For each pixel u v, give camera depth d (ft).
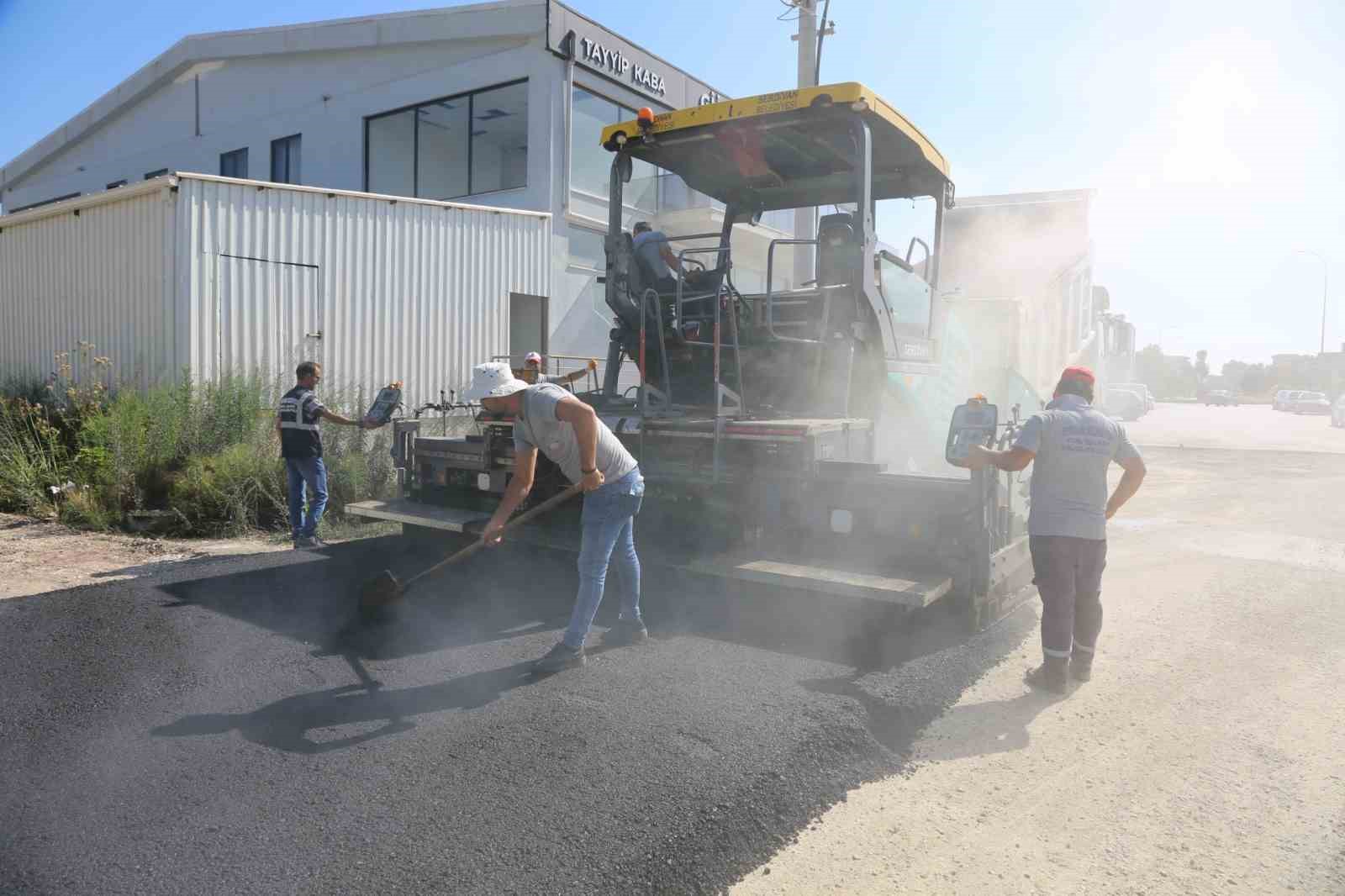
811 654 14.75
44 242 36.99
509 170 46.57
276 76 55.77
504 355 40.55
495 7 45.39
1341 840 9.78
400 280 36.32
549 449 14.08
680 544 18.08
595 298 47.67
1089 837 9.80
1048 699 13.67
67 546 22.61
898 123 18.56
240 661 14.01
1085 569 14.07
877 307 18.49
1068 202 37.37
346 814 9.51
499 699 12.59
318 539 23.00
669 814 9.59
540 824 9.36
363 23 50.93
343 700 12.51
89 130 69.46
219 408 28.37
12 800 9.72
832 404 18.71
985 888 8.83
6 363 40.16
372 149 51.80
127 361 32.73
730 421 17.04
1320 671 15.12
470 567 20.43
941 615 16.16
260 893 8.18
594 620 16.46
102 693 12.64
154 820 9.36
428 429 35.76
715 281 19.58
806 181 22.43
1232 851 9.57
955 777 11.14
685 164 21.49
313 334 33.60
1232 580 21.57
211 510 25.61
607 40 47.62
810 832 9.82
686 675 13.62
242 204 31.48
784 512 16.81
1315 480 42.65
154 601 17.22
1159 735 12.44
